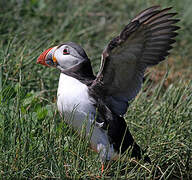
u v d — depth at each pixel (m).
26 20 15.91
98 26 16.72
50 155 8.50
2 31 14.42
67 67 9.18
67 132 9.02
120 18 17.58
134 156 9.35
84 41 15.28
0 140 8.48
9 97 9.76
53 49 9.42
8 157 8.23
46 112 9.80
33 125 9.41
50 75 11.98
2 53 11.62
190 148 9.92
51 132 8.84
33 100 10.27
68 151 8.73
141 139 10.12
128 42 8.02
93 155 9.51
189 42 17.17
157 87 11.98
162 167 9.73
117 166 9.06
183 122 10.65
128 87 8.83
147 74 13.82
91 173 8.76
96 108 8.65
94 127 8.84
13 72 11.38
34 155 8.55
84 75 9.10
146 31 7.98
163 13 7.85
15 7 16.16
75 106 8.77
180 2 18.81
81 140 9.03
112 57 8.27
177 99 11.30
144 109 11.25
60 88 9.03
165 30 8.12
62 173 8.34
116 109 9.09
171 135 10.25
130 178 8.80
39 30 15.31
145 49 8.25
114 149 9.05
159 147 9.79
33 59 11.60
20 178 8.03
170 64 15.51
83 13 17.05
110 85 8.78
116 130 8.98
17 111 8.87
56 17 16.56
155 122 10.57
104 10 17.83
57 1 17.30
